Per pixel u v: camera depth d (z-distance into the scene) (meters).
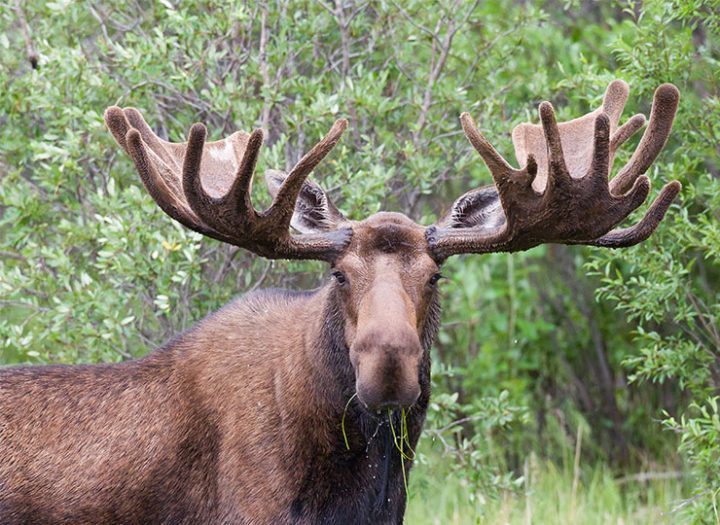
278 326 10.78
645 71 13.93
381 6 15.02
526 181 9.95
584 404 18.48
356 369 9.33
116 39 15.68
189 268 13.38
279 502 10.27
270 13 14.73
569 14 18.64
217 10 14.25
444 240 10.14
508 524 14.47
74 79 14.08
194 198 9.95
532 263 18.92
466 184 17.83
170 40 13.98
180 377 10.85
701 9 15.23
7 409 10.81
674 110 10.12
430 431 14.38
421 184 14.38
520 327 18.22
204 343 10.92
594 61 16.16
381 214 10.23
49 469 10.66
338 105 14.18
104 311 13.38
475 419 14.80
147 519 10.68
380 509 10.48
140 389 10.91
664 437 17.62
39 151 14.03
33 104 14.07
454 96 14.67
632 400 18.27
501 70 15.91
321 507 10.30
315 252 10.09
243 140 11.47
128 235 13.17
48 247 14.23
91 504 10.62
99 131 13.80
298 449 10.29
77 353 13.91
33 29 15.54
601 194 9.88
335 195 14.70
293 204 10.07
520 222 10.05
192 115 14.73
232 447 10.46
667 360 14.06
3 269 13.94
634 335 18.12
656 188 14.10
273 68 14.54
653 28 14.12
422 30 15.21
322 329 10.25
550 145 9.73
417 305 9.77
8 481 10.62
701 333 15.23
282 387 10.42
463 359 18.27
